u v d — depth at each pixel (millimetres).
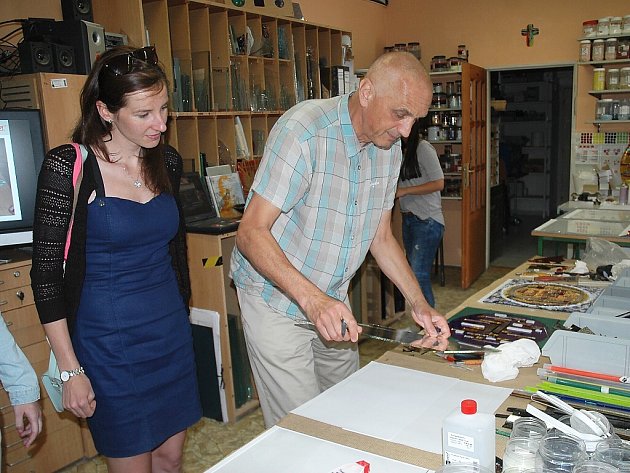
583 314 1576
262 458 1057
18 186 2244
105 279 1482
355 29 5348
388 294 4117
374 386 1333
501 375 1318
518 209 8766
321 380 1861
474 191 5281
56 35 2496
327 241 1568
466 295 4957
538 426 1008
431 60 5625
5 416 2230
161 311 1580
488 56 5492
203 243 2781
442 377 1368
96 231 1446
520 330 1640
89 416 1483
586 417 1026
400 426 1152
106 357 1488
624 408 1133
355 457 1049
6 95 2396
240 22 3428
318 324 1236
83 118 1478
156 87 1414
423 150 3645
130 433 1532
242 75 3459
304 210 1530
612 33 4570
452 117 5422
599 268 2189
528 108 8289
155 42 2979
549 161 8359
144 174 1546
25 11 2814
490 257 6047
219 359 2826
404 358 1491
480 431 896
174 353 1619
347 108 1470
